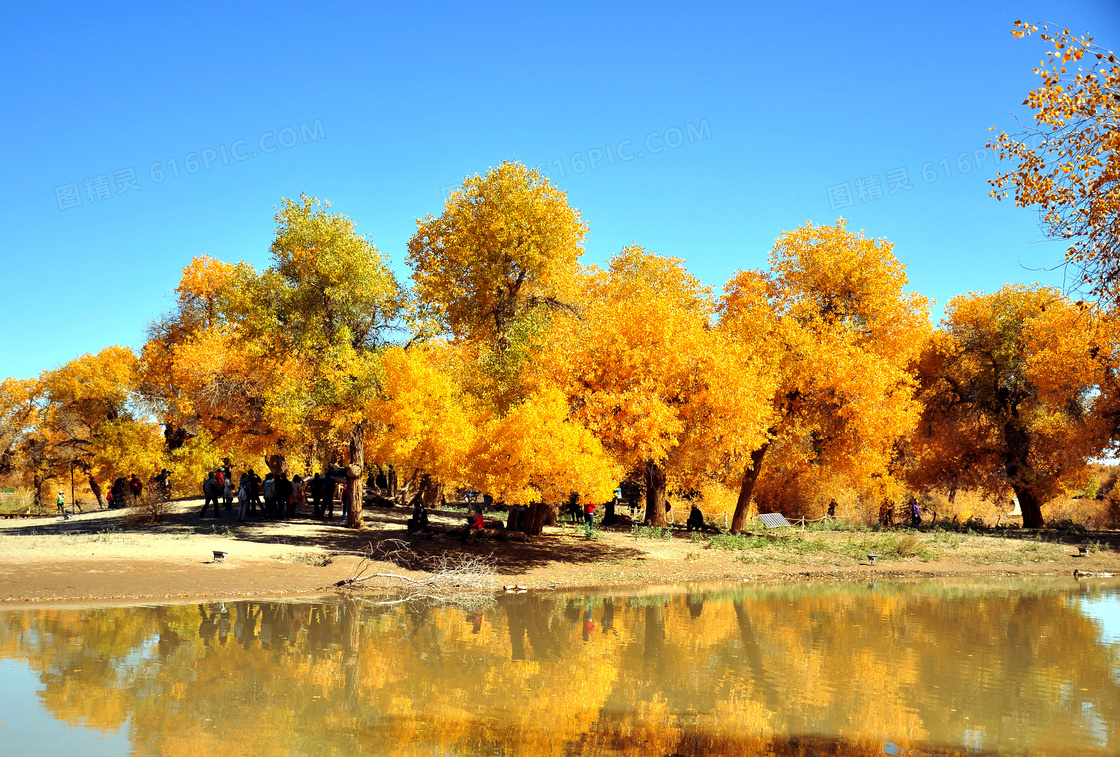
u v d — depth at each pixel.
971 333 40.66
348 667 11.10
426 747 7.77
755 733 8.51
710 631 14.63
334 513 31.33
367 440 27.00
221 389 31.22
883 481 37.56
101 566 18.02
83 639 12.16
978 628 15.35
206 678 10.21
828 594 20.23
